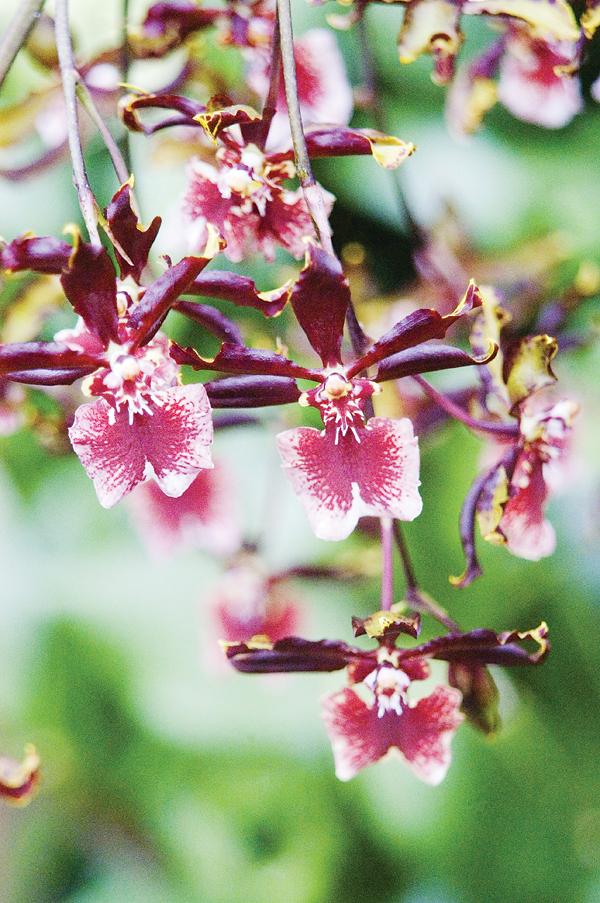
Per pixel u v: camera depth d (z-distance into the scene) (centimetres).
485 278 53
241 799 66
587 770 63
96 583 68
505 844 64
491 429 47
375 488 44
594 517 57
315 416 54
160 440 44
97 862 74
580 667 62
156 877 71
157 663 67
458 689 47
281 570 56
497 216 60
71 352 44
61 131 51
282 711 66
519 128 62
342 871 65
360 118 54
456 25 46
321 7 55
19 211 58
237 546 56
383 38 57
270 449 56
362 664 46
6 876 73
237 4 49
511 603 61
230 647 46
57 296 51
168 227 47
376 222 58
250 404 44
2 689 67
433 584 60
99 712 67
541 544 47
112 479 44
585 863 63
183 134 49
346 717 46
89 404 44
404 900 64
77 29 53
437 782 46
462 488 59
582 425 55
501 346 47
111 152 45
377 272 57
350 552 56
